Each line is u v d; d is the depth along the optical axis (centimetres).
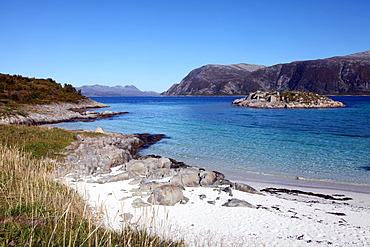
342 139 3020
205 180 1464
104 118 6169
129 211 977
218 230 875
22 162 1397
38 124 4744
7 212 685
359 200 1267
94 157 1873
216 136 3338
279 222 970
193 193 1290
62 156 1891
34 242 556
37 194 868
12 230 584
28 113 5066
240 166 1956
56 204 824
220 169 1883
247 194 1318
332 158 2152
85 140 2516
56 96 9144
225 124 4638
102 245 609
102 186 1327
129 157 2153
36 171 1235
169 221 920
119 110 9162
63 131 2788
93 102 10912
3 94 6900
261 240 813
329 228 930
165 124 4822
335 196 1328
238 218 991
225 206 1112
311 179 1631
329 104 9756
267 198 1270
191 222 930
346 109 8400
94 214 870
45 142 2167
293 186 1500
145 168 1703
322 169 1850
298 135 3341
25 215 695
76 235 603
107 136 2986
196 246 729
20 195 801
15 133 2297
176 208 1064
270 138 3138
